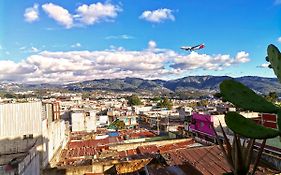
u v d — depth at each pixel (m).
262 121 15.10
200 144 24.11
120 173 14.73
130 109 68.00
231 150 1.93
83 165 16.50
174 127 37.44
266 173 12.43
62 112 49.06
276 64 2.01
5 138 16.56
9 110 16.81
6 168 10.77
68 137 31.06
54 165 19.91
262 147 1.90
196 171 9.30
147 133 35.25
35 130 17.00
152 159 16.55
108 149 24.30
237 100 2.04
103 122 54.19
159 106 74.75
